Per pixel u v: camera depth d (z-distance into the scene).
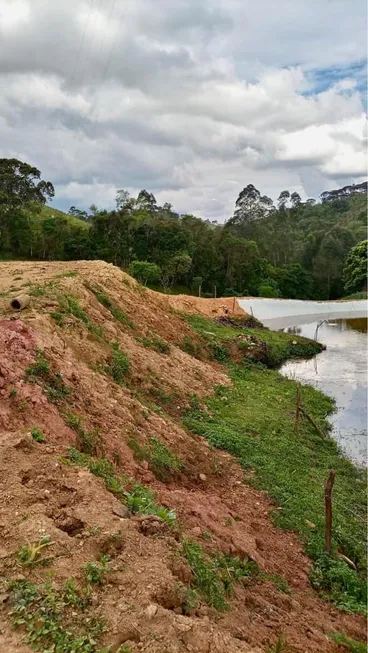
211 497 10.19
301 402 20.39
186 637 4.60
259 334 33.25
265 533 9.78
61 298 15.73
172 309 27.86
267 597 7.34
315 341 35.44
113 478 8.12
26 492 6.41
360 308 55.44
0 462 7.02
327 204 139.75
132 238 51.53
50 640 4.30
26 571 5.06
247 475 12.22
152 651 4.30
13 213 51.31
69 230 52.62
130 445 10.37
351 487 13.52
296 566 9.02
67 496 6.64
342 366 28.92
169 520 7.01
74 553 5.43
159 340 20.09
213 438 13.84
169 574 5.43
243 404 18.39
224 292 57.91
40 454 7.58
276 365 28.72
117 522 6.17
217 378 20.62
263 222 84.56
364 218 111.25
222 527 8.84
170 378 17.23
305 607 7.73
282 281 67.44
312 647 6.31
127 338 17.56
